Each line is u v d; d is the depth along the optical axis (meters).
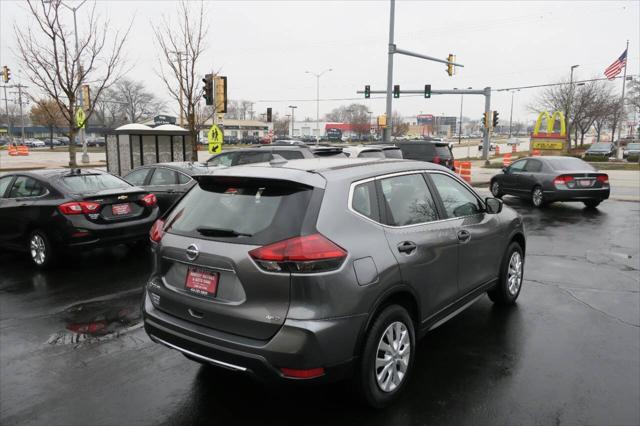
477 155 53.69
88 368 4.23
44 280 6.90
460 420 3.38
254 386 3.89
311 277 3.04
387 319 3.47
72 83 13.83
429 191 4.31
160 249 3.67
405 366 3.68
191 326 3.41
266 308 3.09
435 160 17.25
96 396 3.76
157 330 3.62
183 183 10.10
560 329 4.98
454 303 4.43
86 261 7.96
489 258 5.03
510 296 5.64
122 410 3.56
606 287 6.43
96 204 7.39
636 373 4.04
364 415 3.46
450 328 5.02
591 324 5.12
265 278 3.08
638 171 28.91
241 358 3.13
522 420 3.38
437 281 4.08
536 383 3.88
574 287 6.42
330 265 3.10
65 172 7.95
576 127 53.38
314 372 3.07
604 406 3.54
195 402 3.66
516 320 5.23
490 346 4.57
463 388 3.81
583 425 3.32
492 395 3.70
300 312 3.03
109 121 102.69
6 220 7.84
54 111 60.00
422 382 3.91
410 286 3.70
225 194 3.55
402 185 4.03
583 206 14.20
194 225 3.53
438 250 4.06
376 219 3.60
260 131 114.62
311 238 3.10
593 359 4.30
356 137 109.62
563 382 3.89
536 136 36.62
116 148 18.03
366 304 3.28
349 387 3.44
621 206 14.15
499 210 5.12
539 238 9.66
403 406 3.56
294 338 3.01
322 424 3.36
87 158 36.62
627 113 64.88
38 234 7.44
